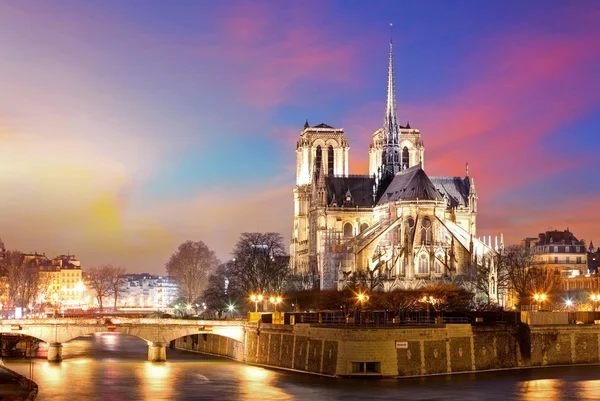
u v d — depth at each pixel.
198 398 150.50
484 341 181.88
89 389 161.00
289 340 186.38
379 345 168.25
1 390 145.75
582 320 199.12
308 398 148.50
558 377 171.12
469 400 146.00
